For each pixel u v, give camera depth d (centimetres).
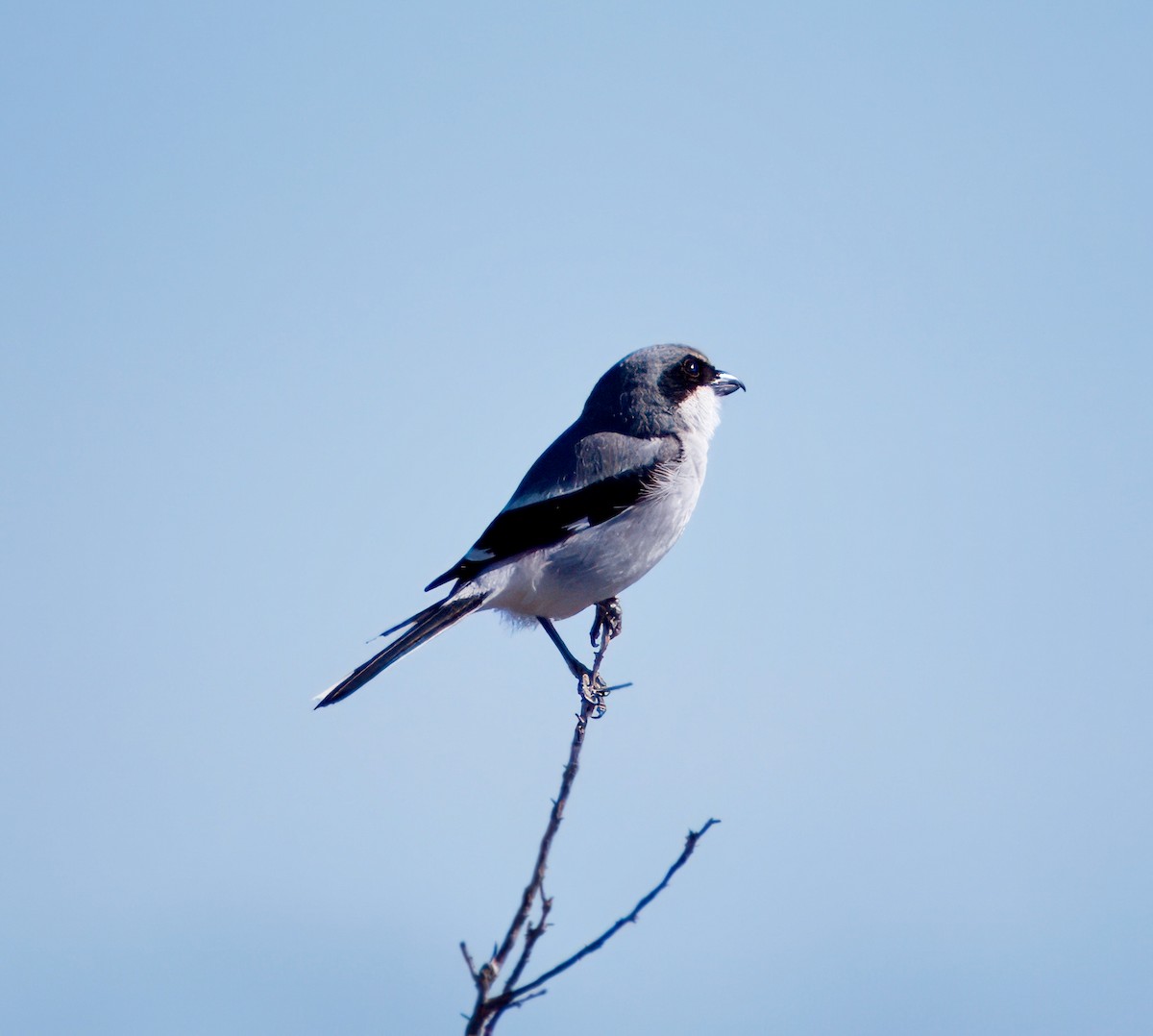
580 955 573
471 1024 556
